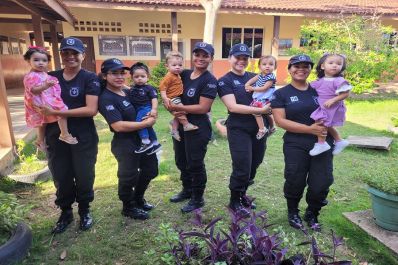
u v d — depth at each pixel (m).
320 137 3.16
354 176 4.98
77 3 11.85
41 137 3.29
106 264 2.95
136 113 3.44
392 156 5.94
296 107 3.25
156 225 3.57
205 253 2.32
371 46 11.84
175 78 3.66
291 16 15.52
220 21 15.49
